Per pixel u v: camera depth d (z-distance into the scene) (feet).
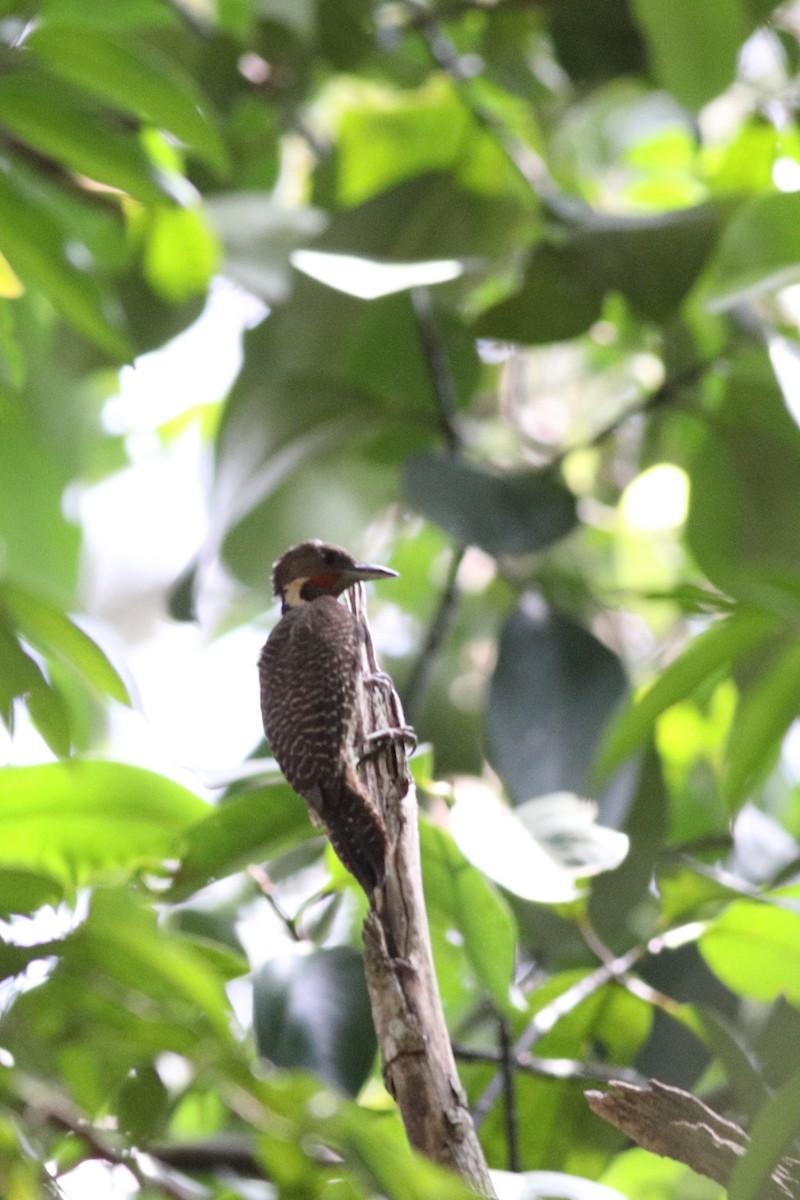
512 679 29.91
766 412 34.37
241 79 39.70
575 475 42.86
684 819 36.17
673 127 44.47
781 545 34.01
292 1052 23.82
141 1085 20.83
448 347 36.24
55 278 24.63
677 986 28.91
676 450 37.45
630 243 32.35
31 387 38.29
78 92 22.94
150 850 24.63
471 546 31.24
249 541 36.06
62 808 24.07
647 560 43.62
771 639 25.84
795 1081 19.01
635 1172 32.71
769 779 38.96
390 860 23.20
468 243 33.94
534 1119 26.91
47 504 40.01
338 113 45.27
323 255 29.96
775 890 25.05
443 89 40.88
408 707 32.35
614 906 28.30
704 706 31.83
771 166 40.16
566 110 42.04
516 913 29.07
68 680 35.94
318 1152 19.95
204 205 34.14
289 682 26.99
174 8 39.68
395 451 36.06
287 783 24.31
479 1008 30.35
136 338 37.50
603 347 44.50
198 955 22.15
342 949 25.04
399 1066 21.91
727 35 28.43
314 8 38.96
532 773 29.22
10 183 23.89
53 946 18.98
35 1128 17.94
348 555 32.04
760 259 27.37
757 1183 19.07
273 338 33.24
